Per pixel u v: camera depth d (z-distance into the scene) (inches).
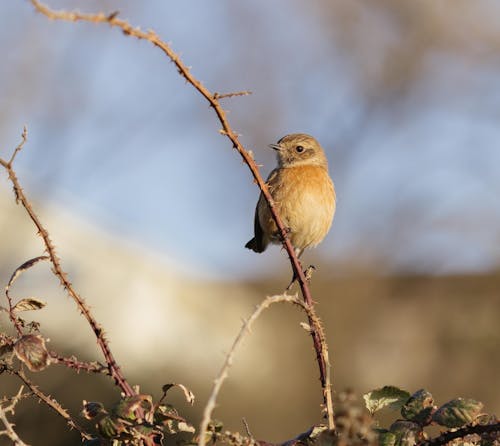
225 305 692.7
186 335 633.6
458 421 174.6
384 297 790.5
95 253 628.4
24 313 543.8
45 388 509.4
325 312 773.3
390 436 174.9
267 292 755.4
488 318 771.4
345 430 158.7
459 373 753.0
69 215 636.1
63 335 553.0
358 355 757.9
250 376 666.8
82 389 528.7
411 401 180.5
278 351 700.0
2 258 577.6
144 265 652.1
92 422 237.1
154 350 608.1
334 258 804.0
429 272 796.6
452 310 780.6
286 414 669.3
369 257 804.0
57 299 563.8
